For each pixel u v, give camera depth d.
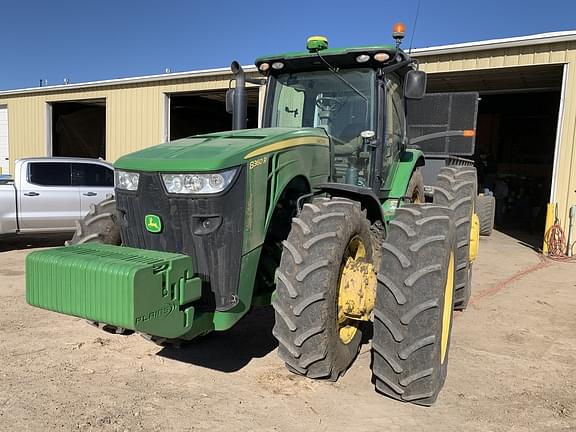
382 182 4.73
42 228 8.67
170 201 3.13
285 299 3.30
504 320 5.30
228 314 3.18
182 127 17.77
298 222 3.43
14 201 8.40
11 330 4.74
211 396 3.48
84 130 18.11
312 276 3.25
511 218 15.24
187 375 3.81
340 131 4.58
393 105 4.96
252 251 3.24
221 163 3.05
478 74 10.58
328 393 3.54
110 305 2.67
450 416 3.28
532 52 9.37
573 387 3.75
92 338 4.55
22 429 3.02
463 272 5.03
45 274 2.87
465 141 8.80
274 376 3.80
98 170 9.23
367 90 4.50
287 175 3.54
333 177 4.31
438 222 3.44
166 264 2.79
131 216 3.30
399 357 3.25
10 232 8.43
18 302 5.66
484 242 10.70
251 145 3.28
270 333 4.75
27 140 17.42
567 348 4.54
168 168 3.11
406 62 4.58
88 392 3.51
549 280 7.23
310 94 4.71
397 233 3.43
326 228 3.34
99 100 15.98
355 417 3.24
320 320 3.25
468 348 4.50
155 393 3.52
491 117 17.55
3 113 18.11
